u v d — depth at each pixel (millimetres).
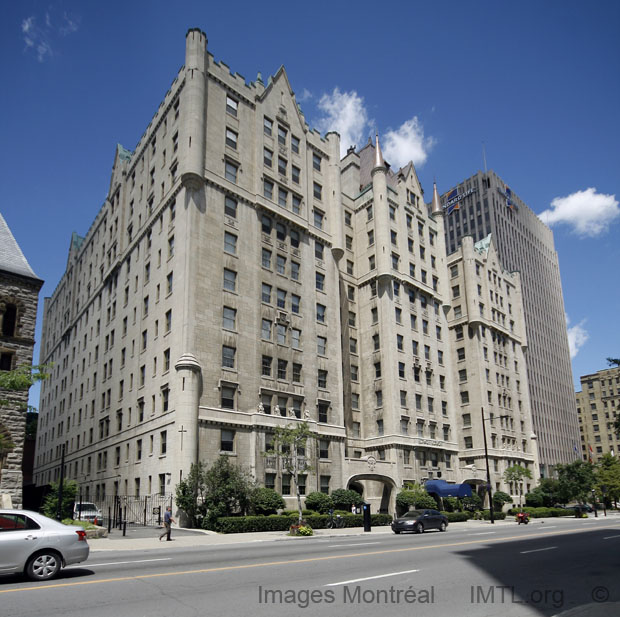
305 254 53156
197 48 47844
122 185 59406
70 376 70562
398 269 62781
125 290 54875
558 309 136875
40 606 10344
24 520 13680
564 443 118625
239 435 41688
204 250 43844
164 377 42562
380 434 57125
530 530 34062
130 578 13312
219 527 33406
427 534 31516
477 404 72000
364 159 76875
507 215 128250
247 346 44656
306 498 42656
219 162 47344
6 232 37969
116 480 47969
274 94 54656
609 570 15344
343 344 59438
